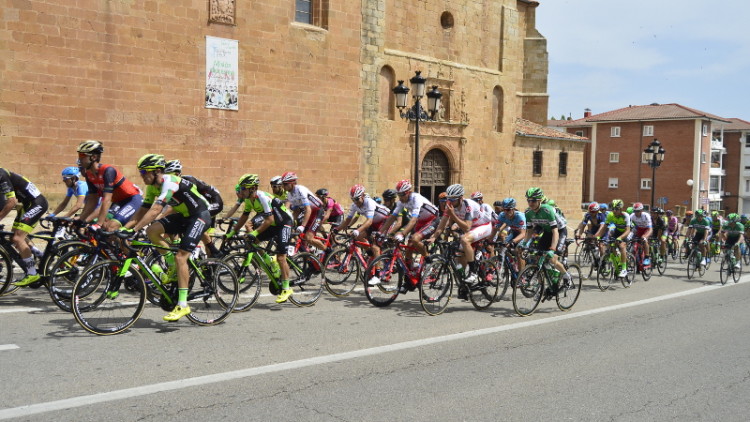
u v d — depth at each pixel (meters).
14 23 13.76
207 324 6.76
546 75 33.81
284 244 7.75
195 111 16.66
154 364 5.15
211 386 4.67
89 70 14.83
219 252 8.12
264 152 18.17
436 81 23.83
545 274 8.41
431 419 4.24
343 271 9.02
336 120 20.00
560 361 5.91
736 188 61.53
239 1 17.33
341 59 20.00
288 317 7.39
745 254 17.86
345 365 5.41
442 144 24.27
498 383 5.12
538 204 8.21
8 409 4.03
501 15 26.72
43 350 5.40
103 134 15.12
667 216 17.84
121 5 15.22
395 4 22.36
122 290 6.34
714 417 4.56
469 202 8.29
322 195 11.06
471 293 8.33
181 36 16.28
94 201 7.51
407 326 7.14
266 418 4.09
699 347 6.74
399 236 8.19
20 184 7.36
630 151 53.31
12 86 13.80
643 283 12.45
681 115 50.72
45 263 7.43
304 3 19.45
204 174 16.92
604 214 12.38
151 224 6.56
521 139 28.36
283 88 18.50
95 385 4.56
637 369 5.75
